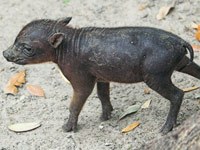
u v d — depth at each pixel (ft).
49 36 34.73
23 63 35.45
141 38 33.68
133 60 33.65
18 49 35.04
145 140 35.86
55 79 42.78
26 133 37.83
